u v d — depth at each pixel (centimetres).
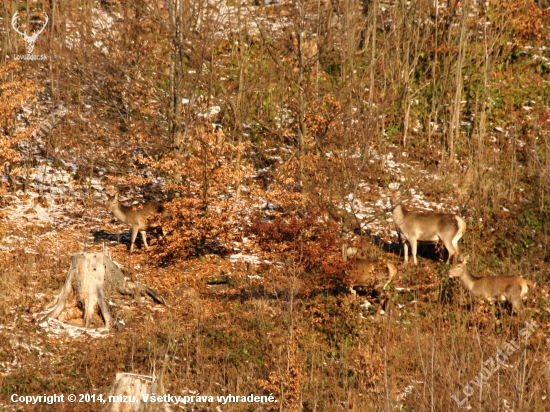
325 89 2322
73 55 2200
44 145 2283
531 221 2003
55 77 2345
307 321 1555
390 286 1675
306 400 1285
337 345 1488
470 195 2097
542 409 1146
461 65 2370
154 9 2167
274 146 2333
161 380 1151
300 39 2055
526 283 1573
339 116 2145
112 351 1378
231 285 1684
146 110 2122
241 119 2303
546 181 2072
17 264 1656
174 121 2016
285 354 1367
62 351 1375
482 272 1805
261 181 2170
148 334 1448
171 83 2064
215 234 1775
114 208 1808
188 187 1828
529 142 2381
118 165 2156
